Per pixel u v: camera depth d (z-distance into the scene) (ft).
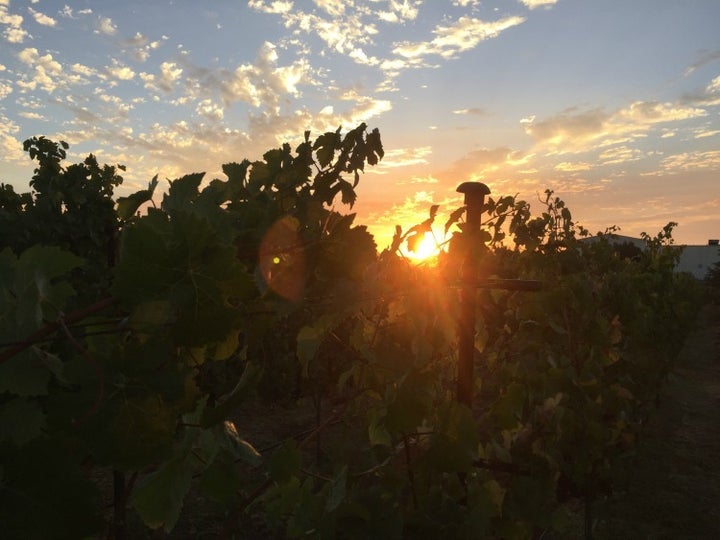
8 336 2.93
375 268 5.28
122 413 2.94
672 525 17.30
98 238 17.90
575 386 11.79
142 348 3.00
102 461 2.89
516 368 11.51
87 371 2.90
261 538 13.76
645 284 24.56
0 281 2.96
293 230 4.45
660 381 26.50
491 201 7.95
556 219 17.67
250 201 5.18
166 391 3.01
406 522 6.60
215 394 17.38
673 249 31.32
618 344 17.19
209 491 4.25
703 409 32.55
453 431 6.47
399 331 6.19
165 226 3.75
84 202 18.10
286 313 4.23
